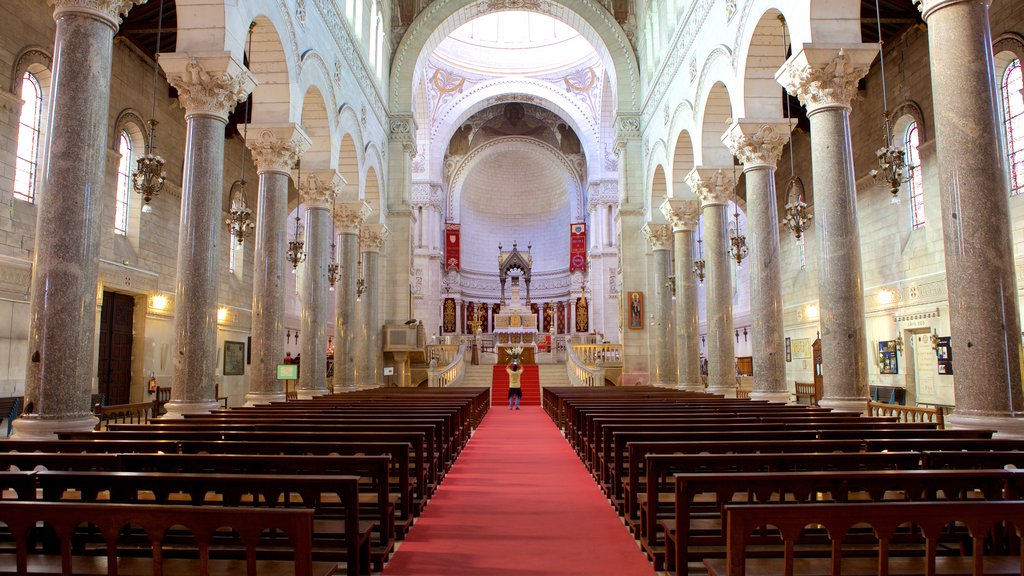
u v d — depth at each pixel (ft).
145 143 66.80
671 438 25.45
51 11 52.80
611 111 143.23
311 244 64.03
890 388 66.64
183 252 39.93
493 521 25.49
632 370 92.22
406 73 97.35
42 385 29.53
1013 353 28.63
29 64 50.65
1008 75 53.88
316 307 63.67
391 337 91.91
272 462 19.95
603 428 29.81
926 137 61.82
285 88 52.34
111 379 62.69
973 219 29.35
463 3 97.45
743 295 109.91
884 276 69.10
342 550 19.24
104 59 32.19
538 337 151.43
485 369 115.75
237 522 12.41
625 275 93.45
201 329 39.60
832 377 39.81
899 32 63.93
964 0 30.45
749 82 52.85
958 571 15.16
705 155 64.95
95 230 31.48
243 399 85.97
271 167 52.31
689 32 68.85
